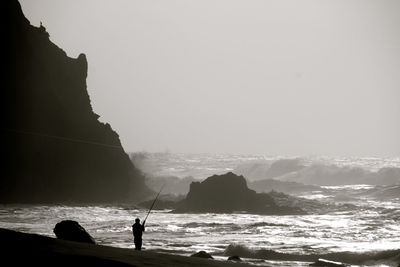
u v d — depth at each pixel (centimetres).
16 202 8662
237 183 8638
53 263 1509
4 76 9556
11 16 10006
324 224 6450
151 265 1739
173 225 6156
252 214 8044
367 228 5966
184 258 2150
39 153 9388
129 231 5497
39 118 9719
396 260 3841
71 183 9562
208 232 5609
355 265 3750
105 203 9306
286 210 8231
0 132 9119
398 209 8288
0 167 8888
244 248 4072
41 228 5381
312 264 3469
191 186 8738
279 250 4234
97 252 1822
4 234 1809
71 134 10050
